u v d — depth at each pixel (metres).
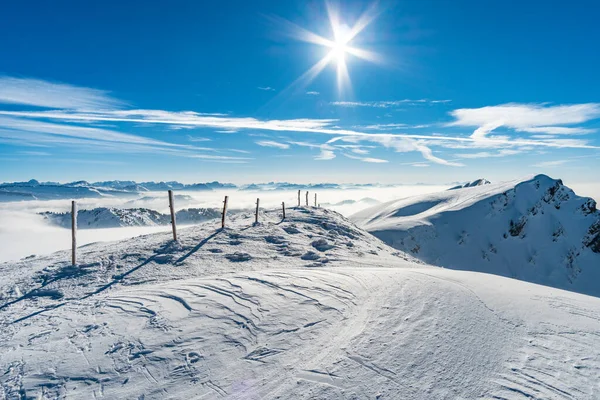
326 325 5.79
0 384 4.30
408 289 7.62
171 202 14.05
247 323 5.83
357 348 5.04
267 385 4.24
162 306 6.68
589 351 5.04
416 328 5.67
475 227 84.12
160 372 4.51
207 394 4.09
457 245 79.44
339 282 8.11
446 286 7.91
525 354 4.97
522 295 7.46
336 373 4.45
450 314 6.25
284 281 8.12
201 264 11.39
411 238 76.12
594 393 4.07
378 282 8.16
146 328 5.72
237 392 4.12
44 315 6.88
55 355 4.97
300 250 14.25
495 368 4.62
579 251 82.00
